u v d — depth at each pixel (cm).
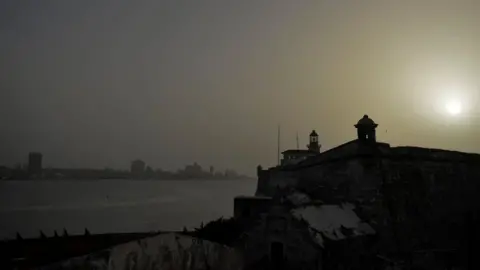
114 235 3262
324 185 2988
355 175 2708
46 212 7369
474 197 3055
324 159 3017
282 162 4572
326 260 2250
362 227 2500
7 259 2708
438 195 2873
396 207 2669
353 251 2366
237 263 2455
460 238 2884
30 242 2981
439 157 2953
